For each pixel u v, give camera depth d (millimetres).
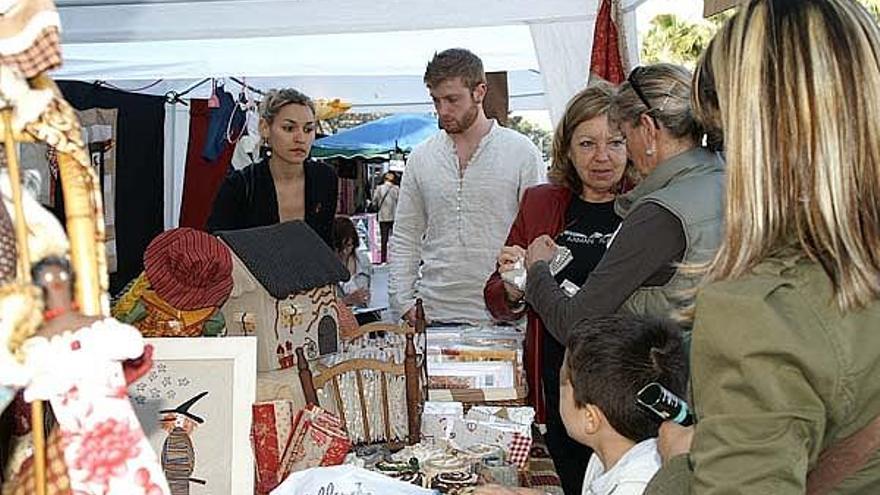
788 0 1071
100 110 4363
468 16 3564
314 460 1777
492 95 4293
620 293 1943
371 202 8859
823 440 996
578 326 1816
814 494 1007
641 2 3266
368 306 4629
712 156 1969
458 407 2135
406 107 6359
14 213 881
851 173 1012
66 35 3691
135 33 3709
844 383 962
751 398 965
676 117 1929
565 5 3490
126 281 4465
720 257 1070
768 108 1039
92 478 857
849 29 1040
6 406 912
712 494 963
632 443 1686
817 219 1012
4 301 852
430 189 3305
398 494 1619
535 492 1700
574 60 3535
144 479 872
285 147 3215
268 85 5477
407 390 2090
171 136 5023
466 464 1851
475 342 2646
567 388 1769
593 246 2607
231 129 4926
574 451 2584
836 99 1018
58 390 849
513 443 2020
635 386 1647
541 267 2275
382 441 2051
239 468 1703
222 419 1716
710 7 2502
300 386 1953
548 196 2732
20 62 901
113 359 870
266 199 3248
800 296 999
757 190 1043
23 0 908
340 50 4465
